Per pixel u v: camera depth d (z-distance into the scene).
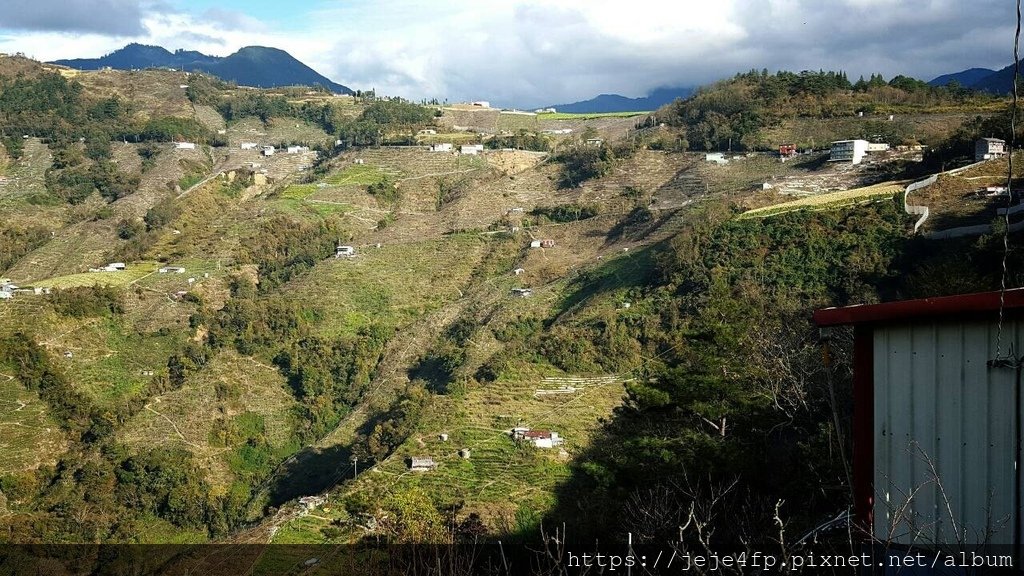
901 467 7.07
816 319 7.53
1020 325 6.42
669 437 18.55
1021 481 6.40
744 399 17.20
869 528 7.21
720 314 19.53
